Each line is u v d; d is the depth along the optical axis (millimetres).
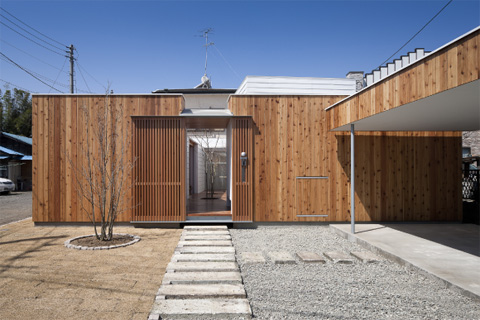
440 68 3818
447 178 8227
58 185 7816
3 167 20984
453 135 8281
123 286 4000
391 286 4141
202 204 9711
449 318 3293
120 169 6797
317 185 8008
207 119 8047
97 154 7793
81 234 6953
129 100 7867
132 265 4820
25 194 18375
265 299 3723
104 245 5891
